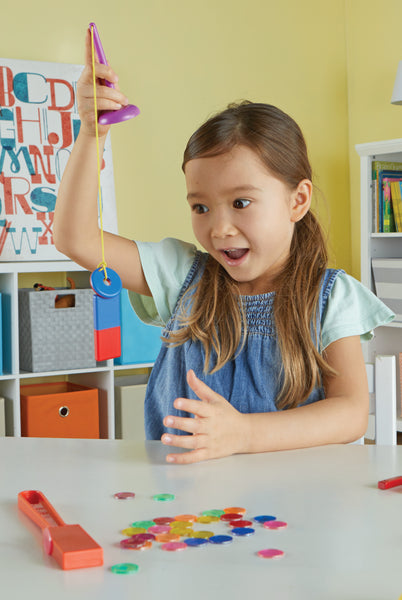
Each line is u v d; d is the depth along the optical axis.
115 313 0.81
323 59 3.37
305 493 0.62
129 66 2.91
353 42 3.38
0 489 0.65
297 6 3.29
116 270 1.04
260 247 0.89
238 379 0.96
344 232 3.44
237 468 0.70
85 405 2.54
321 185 3.37
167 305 1.06
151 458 0.74
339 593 0.42
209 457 0.73
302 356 0.92
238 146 0.87
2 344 2.45
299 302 0.94
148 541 0.50
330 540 0.51
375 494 0.61
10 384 2.45
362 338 0.99
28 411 2.45
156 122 2.97
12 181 2.65
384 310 0.95
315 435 0.79
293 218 0.94
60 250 1.00
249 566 0.46
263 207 0.87
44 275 2.78
